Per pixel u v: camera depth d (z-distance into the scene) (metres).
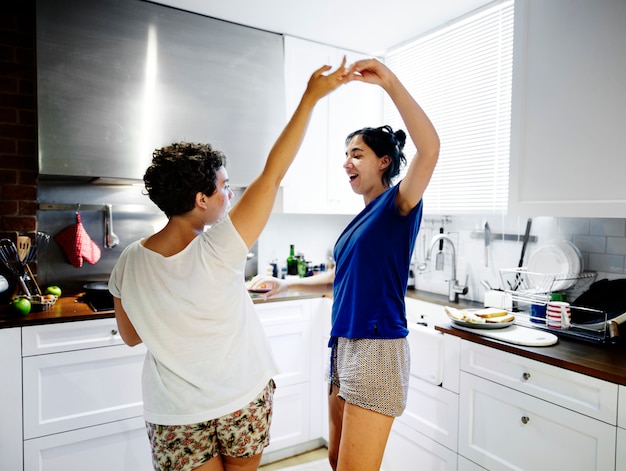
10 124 2.21
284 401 2.50
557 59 1.81
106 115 2.10
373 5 2.29
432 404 1.93
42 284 2.31
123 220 2.50
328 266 3.21
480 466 1.71
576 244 2.04
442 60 2.59
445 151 2.59
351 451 1.25
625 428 1.28
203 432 1.04
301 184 2.76
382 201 1.28
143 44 2.20
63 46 2.01
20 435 1.82
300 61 2.72
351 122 2.94
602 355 1.49
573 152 1.77
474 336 1.73
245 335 1.08
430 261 2.79
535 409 1.52
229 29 2.46
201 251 0.98
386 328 1.25
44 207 2.29
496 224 2.40
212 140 2.39
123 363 2.03
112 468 2.02
